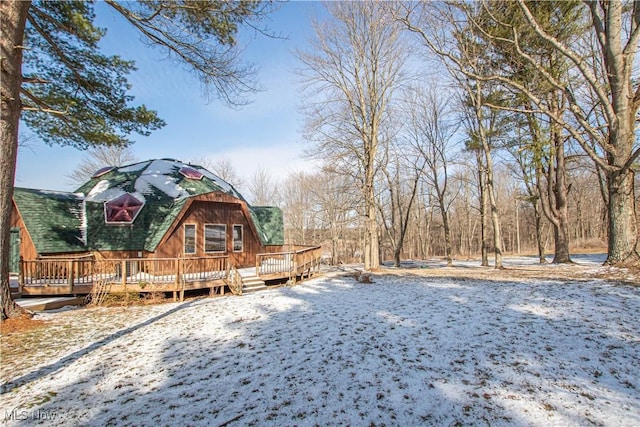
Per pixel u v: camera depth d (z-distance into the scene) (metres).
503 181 47.31
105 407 3.78
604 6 10.27
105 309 9.35
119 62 9.33
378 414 3.31
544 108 10.47
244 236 16.73
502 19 12.16
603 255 22.86
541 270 13.56
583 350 4.59
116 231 14.37
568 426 2.93
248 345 5.68
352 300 9.06
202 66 9.16
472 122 19.98
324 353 5.07
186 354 5.41
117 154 36.84
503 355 4.60
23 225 13.41
